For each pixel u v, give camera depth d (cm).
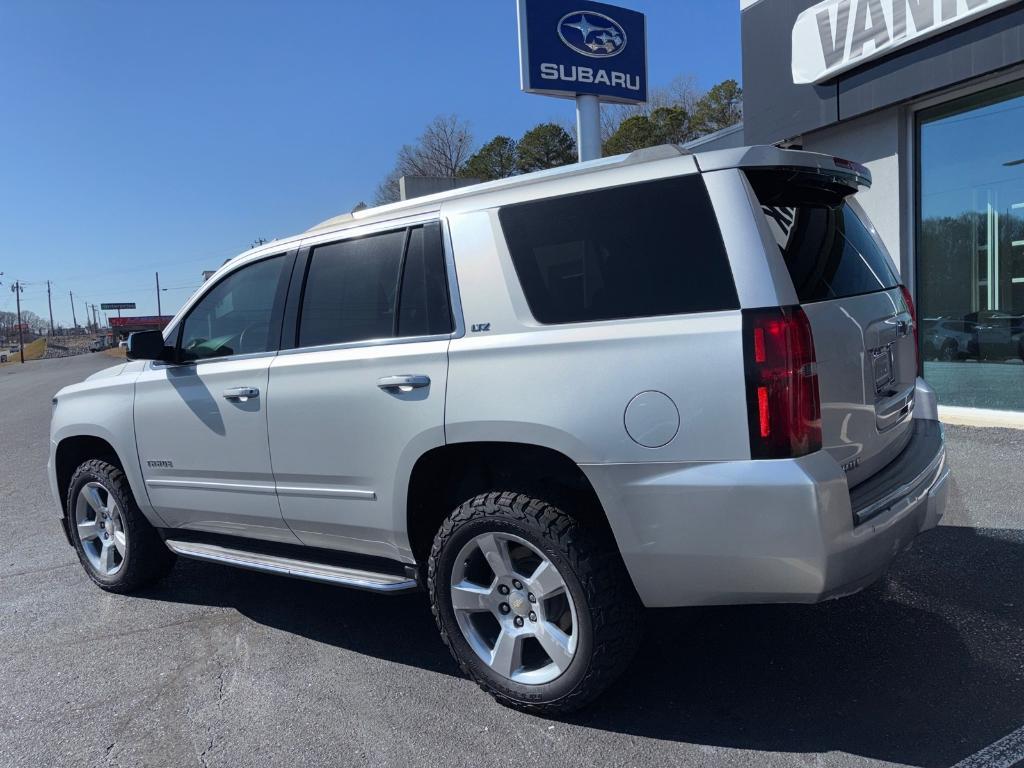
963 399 865
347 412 339
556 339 286
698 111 4581
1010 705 292
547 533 287
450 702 325
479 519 302
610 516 275
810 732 284
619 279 282
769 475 249
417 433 316
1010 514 507
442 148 6544
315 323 366
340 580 353
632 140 4394
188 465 412
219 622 429
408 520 331
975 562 432
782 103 974
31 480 898
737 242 263
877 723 287
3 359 10888
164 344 414
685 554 265
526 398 288
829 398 268
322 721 316
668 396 263
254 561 393
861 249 336
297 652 384
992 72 746
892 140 874
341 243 364
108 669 377
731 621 382
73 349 11669
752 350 252
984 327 836
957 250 852
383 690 340
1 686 365
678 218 276
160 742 308
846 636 357
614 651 286
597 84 1212
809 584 253
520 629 305
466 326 311
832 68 878
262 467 376
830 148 952
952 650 337
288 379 363
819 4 888
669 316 270
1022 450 670
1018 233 796
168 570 485
